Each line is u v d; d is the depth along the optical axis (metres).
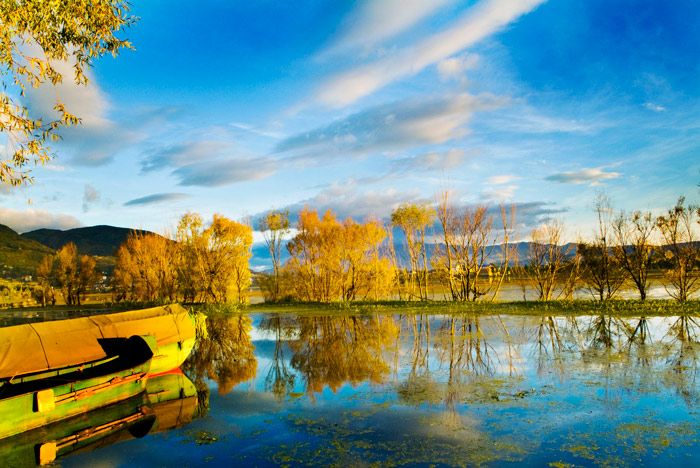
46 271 53.81
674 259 25.50
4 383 8.72
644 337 15.30
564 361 11.98
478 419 7.86
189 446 7.16
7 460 6.75
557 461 6.09
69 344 9.98
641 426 7.24
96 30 7.89
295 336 18.72
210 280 34.03
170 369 12.45
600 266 26.69
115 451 7.04
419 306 26.70
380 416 8.23
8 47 7.17
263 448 6.96
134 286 43.91
